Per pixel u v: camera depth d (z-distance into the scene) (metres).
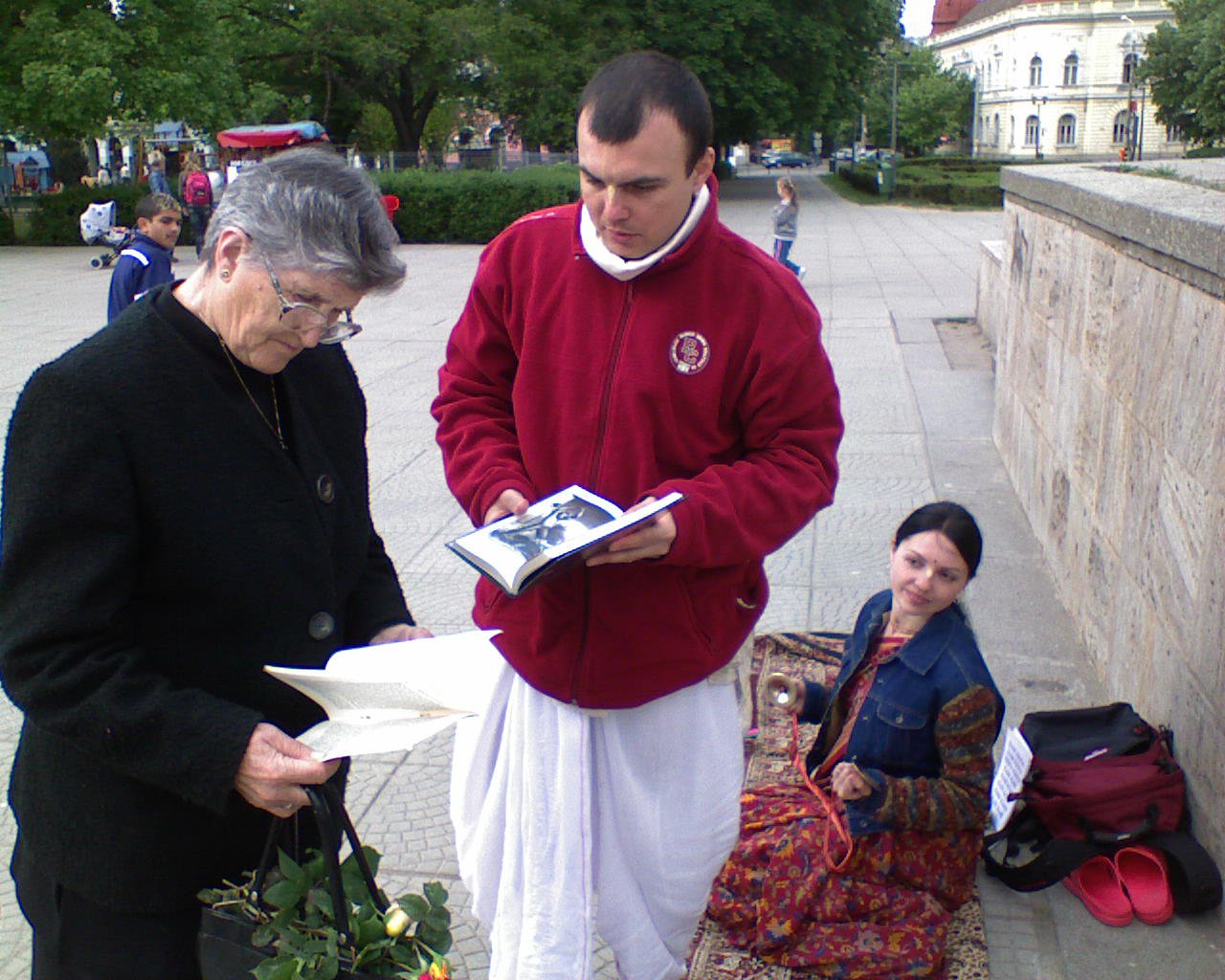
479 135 43.62
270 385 1.78
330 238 1.57
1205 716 2.99
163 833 1.74
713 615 2.12
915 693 2.80
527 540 1.77
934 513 2.81
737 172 64.38
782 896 2.79
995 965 2.78
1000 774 3.14
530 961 2.15
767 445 2.08
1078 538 4.64
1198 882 2.88
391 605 2.05
